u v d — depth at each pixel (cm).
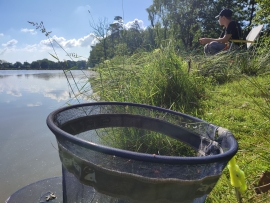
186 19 2550
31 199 112
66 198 79
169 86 284
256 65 446
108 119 112
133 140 174
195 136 99
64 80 895
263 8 705
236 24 545
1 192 148
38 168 177
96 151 58
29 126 277
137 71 304
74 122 98
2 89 603
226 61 441
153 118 113
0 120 302
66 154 67
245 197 124
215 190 133
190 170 57
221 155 61
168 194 58
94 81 305
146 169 56
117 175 59
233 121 224
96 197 68
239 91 326
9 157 195
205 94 321
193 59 466
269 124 184
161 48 332
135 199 60
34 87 643
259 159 146
